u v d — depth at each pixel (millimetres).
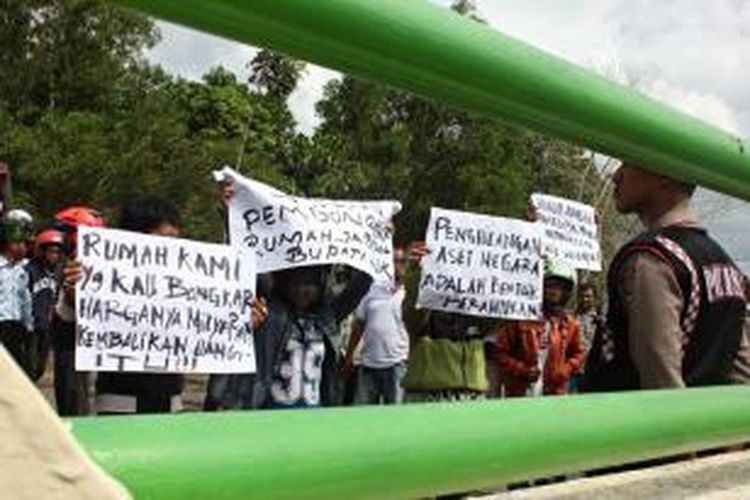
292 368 5773
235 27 910
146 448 760
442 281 5922
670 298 2342
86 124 23969
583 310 9102
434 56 1040
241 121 32750
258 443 832
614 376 2486
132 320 4691
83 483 567
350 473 911
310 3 902
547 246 6188
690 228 2441
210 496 794
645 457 1413
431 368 7148
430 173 32281
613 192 2580
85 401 6477
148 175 23656
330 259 5719
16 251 8828
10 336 8711
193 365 4773
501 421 1113
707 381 2412
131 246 4703
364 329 8227
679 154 1479
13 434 555
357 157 32750
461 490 1082
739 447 2180
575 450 1234
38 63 25375
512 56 1115
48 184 23094
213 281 4852
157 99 24938
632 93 1330
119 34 26047
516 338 7719
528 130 1299
